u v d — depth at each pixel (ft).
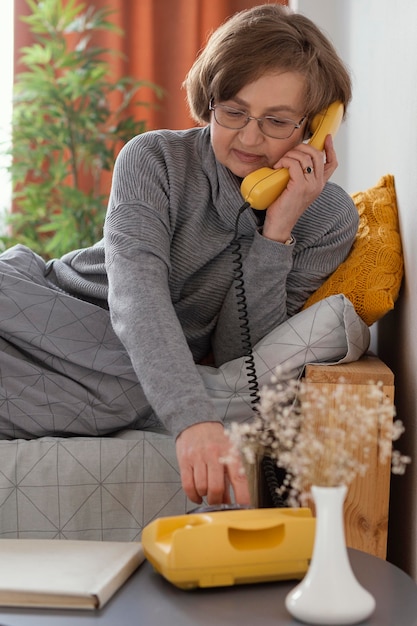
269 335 5.44
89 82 12.66
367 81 7.68
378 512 4.69
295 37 4.97
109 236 5.15
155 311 4.59
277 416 3.37
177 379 4.18
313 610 2.91
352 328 5.16
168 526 3.44
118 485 4.96
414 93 5.36
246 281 5.40
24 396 5.33
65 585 3.13
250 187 5.13
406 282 5.65
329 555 2.98
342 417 3.41
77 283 6.14
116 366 5.46
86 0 13.43
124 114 13.64
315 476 3.05
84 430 5.33
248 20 5.03
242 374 5.31
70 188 12.52
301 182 5.10
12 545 3.70
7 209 13.47
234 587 3.28
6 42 13.70
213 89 4.99
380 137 6.89
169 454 5.02
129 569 3.39
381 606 3.09
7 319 5.54
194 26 13.38
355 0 8.29
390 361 6.31
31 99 12.93
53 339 5.51
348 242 5.83
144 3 13.42
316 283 5.79
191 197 5.48
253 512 3.41
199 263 5.53
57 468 4.95
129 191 5.32
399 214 6.00
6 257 6.30
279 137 5.08
